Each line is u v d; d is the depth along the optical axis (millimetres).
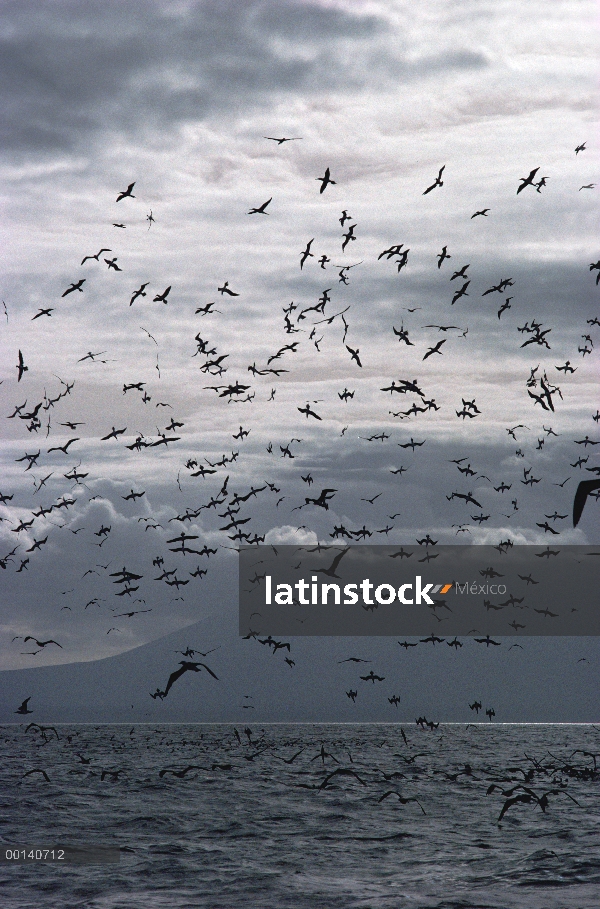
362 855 39969
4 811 53562
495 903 31016
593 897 31688
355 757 98562
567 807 54188
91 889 33500
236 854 40250
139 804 56438
